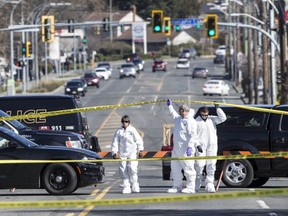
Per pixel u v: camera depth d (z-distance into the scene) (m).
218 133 66.00
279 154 46.75
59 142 77.56
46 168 61.00
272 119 65.81
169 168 68.44
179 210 51.03
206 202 55.28
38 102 88.88
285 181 75.75
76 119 88.69
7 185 60.78
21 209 52.12
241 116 66.44
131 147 61.53
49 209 52.09
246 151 65.19
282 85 153.38
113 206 53.28
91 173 61.25
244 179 65.19
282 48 152.88
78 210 51.53
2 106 88.81
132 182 62.22
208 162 61.53
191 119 59.72
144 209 51.66
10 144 60.94
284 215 48.59
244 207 52.66
